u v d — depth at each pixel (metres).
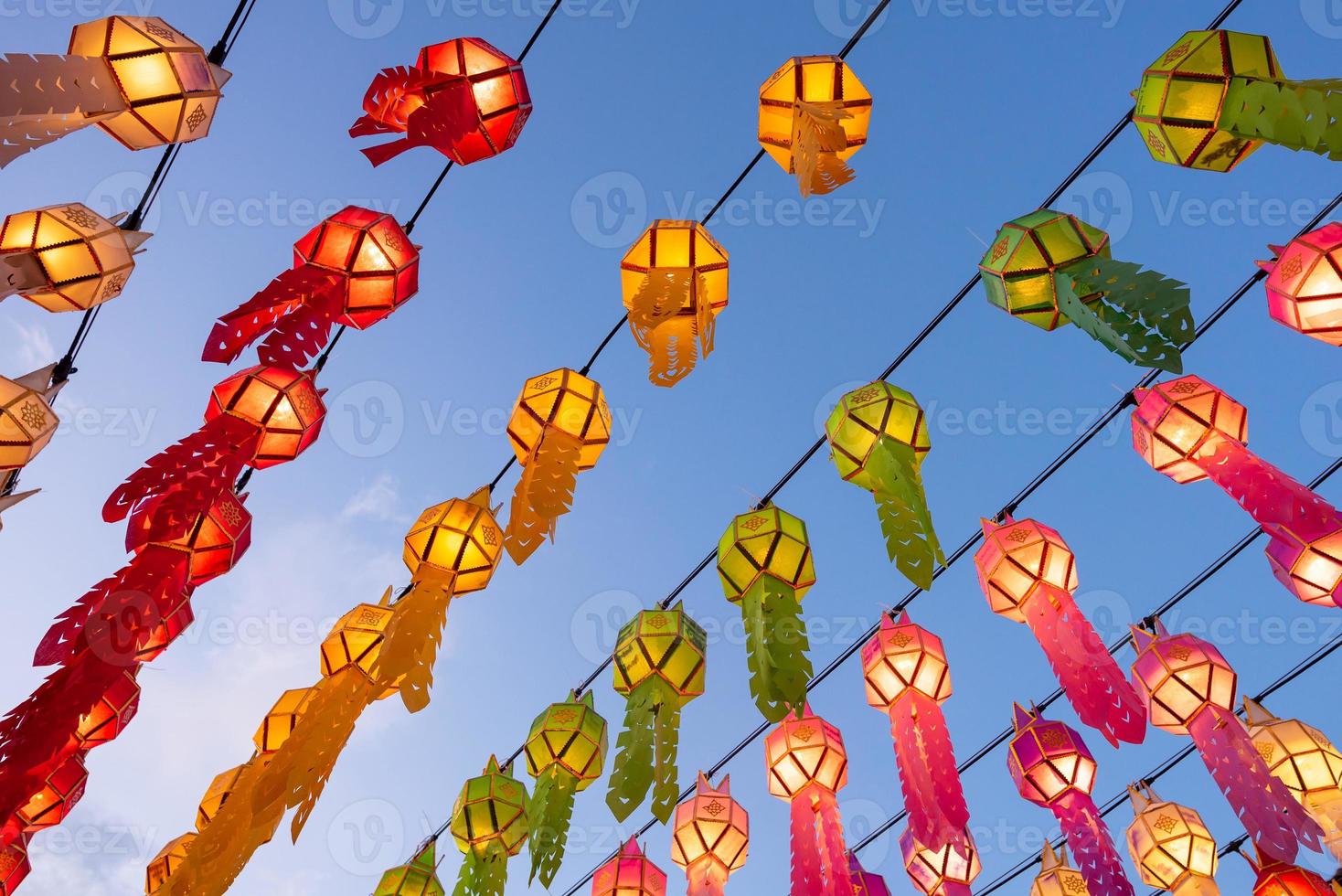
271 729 4.23
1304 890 4.31
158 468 3.25
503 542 3.39
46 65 2.73
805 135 3.21
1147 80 3.20
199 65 3.10
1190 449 3.76
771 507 4.09
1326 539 3.68
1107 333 3.06
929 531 3.43
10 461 3.61
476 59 3.35
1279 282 3.39
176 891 2.93
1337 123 2.76
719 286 3.63
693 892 4.58
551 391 3.91
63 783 4.00
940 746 3.89
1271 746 4.21
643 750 3.69
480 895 4.46
